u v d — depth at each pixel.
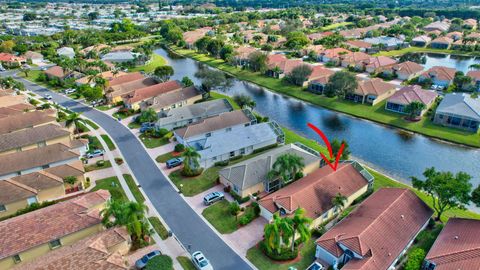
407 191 56.59
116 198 62.91
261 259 49.34
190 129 84.94
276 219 46.81
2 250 46.50
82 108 112.75
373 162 80.12
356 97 116.19
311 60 176.38
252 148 80.88
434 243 48.12
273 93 132.00
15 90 127.31
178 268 47.91
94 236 48.91
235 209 57.78
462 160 80.31
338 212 59.09
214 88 130.12
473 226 48.69
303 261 48.88
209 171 72.94
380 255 45.75
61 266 42.47
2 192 59.53
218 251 51.06
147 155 80.06
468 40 196.50
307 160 70.06
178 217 58.66
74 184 66.81
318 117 107.38
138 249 51.44
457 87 128.25
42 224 50.44
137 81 127.25
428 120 99.88
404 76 142.00
